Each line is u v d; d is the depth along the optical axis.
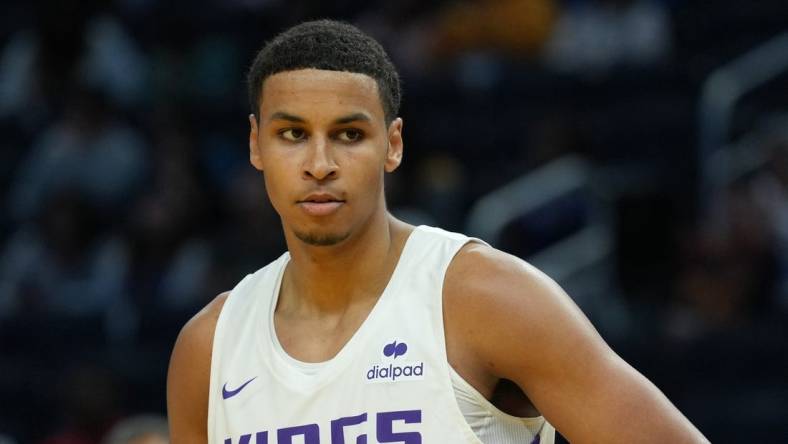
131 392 28.42
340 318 9.35
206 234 31.97
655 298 29.11
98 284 30.36
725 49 38.78
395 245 9.52
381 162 9.12
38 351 29.88
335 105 8.85
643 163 36.19
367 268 9.33
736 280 28.72
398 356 8.91
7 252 32.00
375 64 9.05
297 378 9.15
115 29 37.81
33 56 38.06
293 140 9.04
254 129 9.55
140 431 15.90
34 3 42.25
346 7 39.16
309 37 8.98
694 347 27.92
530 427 9.33
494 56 38.16
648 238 29.36
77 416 24.62
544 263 30.69
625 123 36.94
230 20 40.00
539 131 33.69
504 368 8.91
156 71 37.59
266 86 9.08
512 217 31.23
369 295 9.34
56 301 30.45
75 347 29.80
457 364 8.91
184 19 40.50
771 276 29.12
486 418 8.96
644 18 38.06
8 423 29.03
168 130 34.22
